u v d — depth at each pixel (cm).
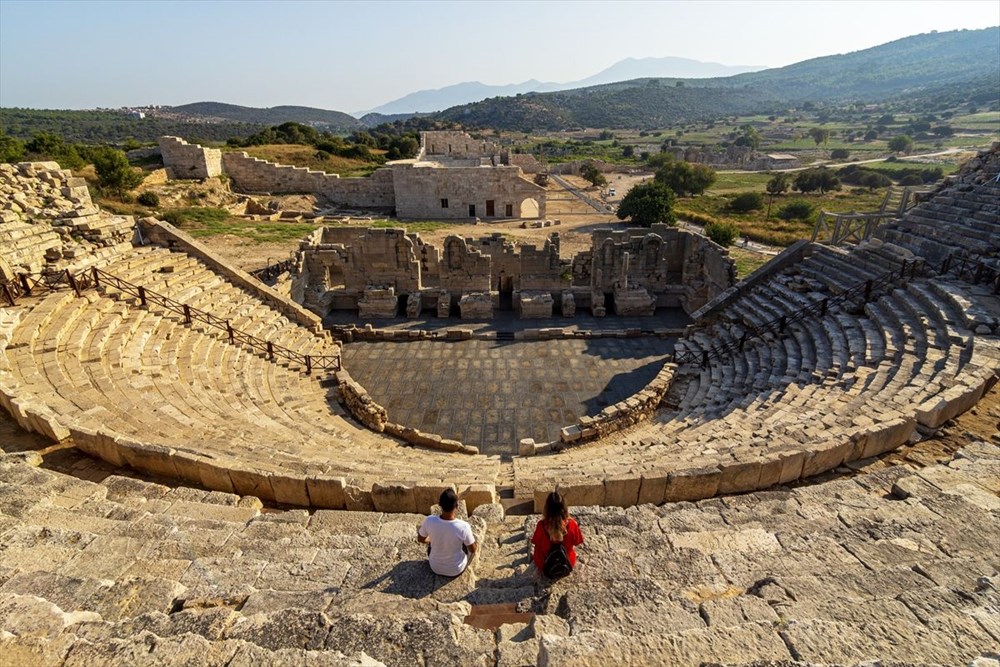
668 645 483
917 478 916
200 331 1972
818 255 2586
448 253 3164
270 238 4219
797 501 898
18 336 1500
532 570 743
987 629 507
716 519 848
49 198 2066
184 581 648
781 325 2156
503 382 2325
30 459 1015
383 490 1012
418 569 705
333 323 2998
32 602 535
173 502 905
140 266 2173
